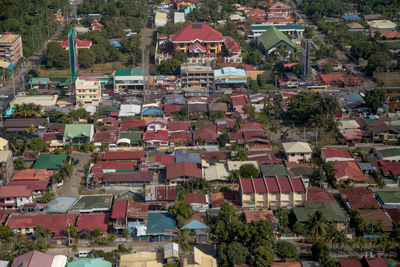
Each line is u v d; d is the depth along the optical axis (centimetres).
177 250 18388
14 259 17850
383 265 17200
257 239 18538
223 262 18075
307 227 18950
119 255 18675
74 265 17538
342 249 19112
